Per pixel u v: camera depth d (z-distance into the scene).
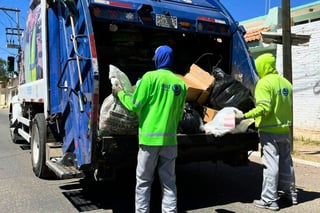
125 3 5.59
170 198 4.53
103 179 4.91
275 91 5.26
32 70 7.67
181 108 4.57
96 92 4.71
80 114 5.08
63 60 5.77
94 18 5.37
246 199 5.78
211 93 5.69
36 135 6.87
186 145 5.12
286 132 5.39
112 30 5.80
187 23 6.02
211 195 5.99
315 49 12.02
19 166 7.94
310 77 12.23
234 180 6.89
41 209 5.30
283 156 5.53
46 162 6.18
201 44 6.72
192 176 7.18
